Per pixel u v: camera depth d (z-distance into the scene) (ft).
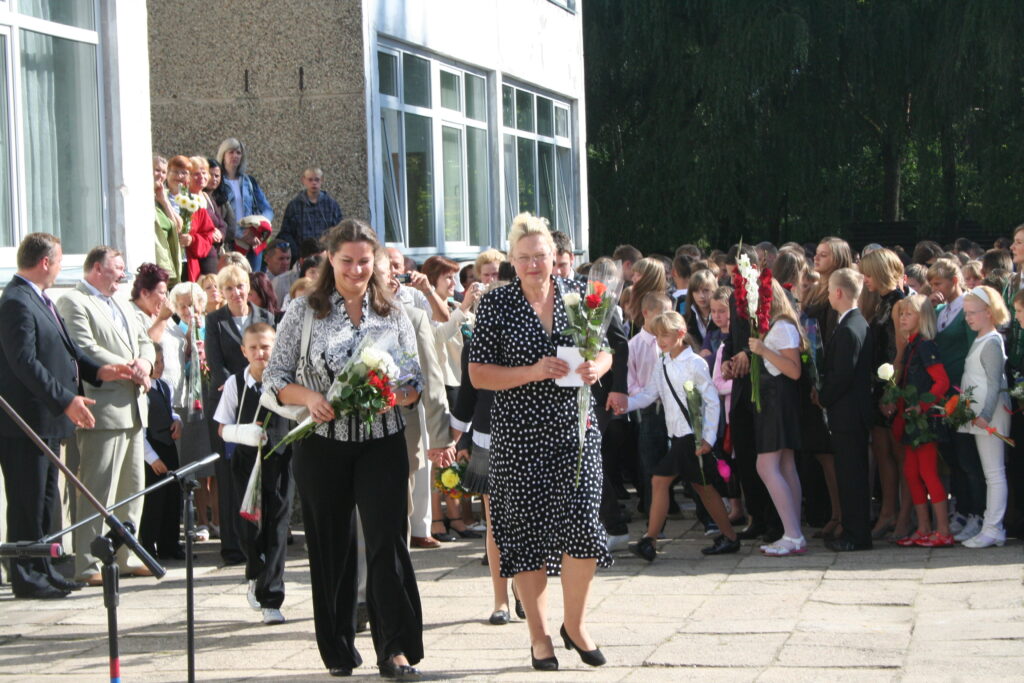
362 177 42.39
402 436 18.49
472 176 53.11
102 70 31.53
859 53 86.53
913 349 28.27
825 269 30.04
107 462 26.35
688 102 90.68
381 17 43.50
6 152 28.55
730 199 89.10
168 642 21.35
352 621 18.78
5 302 24.44
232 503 28.55
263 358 22.79
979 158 84.17
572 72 66.90
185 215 35.86
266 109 42.98
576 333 17.75
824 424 28.71
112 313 26.78
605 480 28.14
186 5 43.45
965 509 28.48
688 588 24.41
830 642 19.38
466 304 29.84
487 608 23.25
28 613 23.97
